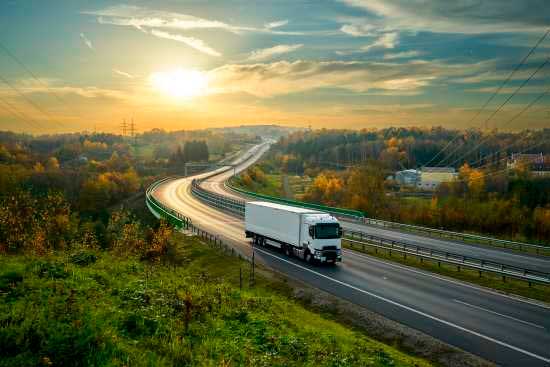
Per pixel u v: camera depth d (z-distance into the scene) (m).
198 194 116.06
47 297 16.94
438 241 57.91
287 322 22.42
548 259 47.38
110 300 18.28
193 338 15.98
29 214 35.19
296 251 44.59
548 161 141.75
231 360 14.52
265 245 51.66
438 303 29.64
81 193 126.25
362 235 53.81
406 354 21.97
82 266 24.80
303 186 188.25
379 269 40.34
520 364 20.31
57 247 36.06
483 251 51.31
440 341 22.86
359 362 17.86
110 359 12.48
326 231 41.59
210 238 55.09
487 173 131.75
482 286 34.47
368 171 110.94
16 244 32.84
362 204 103.94
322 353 17.89
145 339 14.89
